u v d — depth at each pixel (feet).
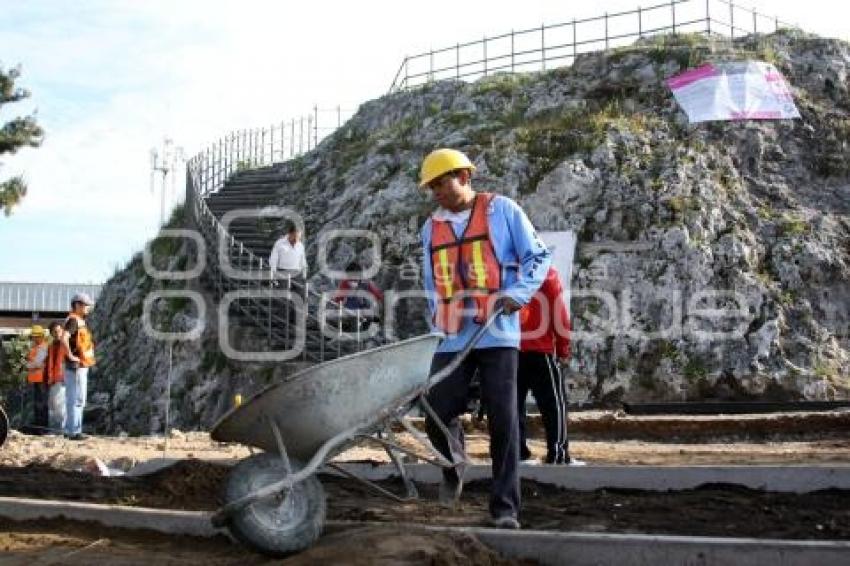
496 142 84.84
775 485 23.84
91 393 95.35
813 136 83.51
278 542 16.81
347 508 21.99
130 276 112.16
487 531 17.39
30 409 84.43
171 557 18.08
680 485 24.44
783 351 67.62
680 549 16.08
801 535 18.47
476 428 51.19
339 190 95.76
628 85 89.81
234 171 115.03
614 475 24.91
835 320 70.90
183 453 38.22
